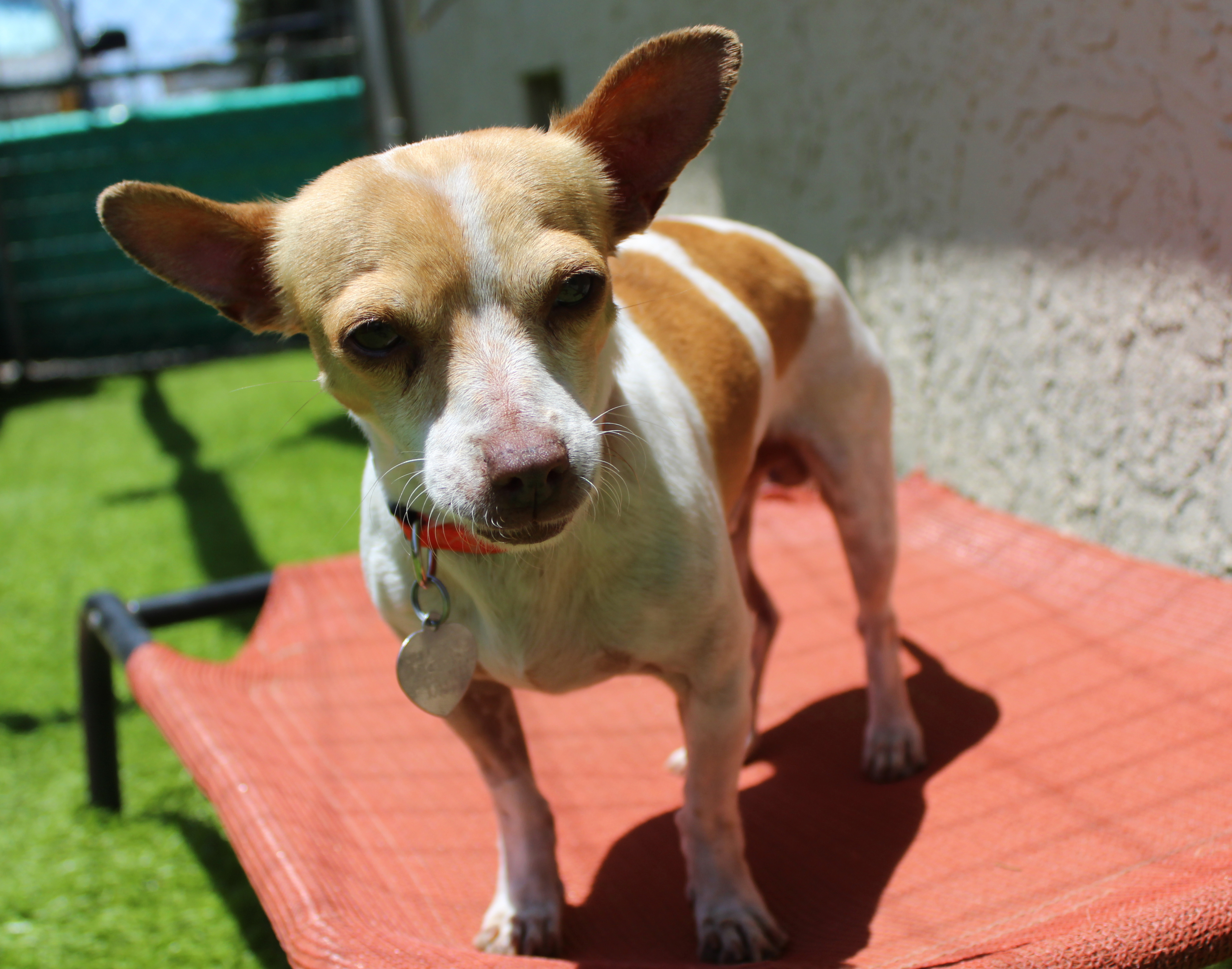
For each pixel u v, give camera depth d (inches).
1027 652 29.6
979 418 36.9
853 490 26.8
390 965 19.0
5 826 32.4
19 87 103.0
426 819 26.7
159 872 29.8
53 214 107.0
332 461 65.2
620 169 21.5
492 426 17.6
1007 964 17.3
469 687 22.2
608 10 58.5
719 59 20.3
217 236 20.8
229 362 102.2
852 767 26.9
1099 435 32.3
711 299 24.7
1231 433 28.3
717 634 21.0
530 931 22.1
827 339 26.7
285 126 109.9
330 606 37.2
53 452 74.7
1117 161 30.2
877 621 27.1
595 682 22.0
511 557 20.1
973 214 35.7
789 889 23.1
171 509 59.3
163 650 31.1
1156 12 28.4
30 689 40.1
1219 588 28.7
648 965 20.0
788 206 46.3
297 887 21.7
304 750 29.5
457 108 92.7
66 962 26.7
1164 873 20.2
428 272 18.3
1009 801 24.2
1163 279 29.4
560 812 26.7
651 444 20.8
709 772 21.6
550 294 18.6
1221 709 25.3
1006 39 33.1
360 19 104.8
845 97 41.0
